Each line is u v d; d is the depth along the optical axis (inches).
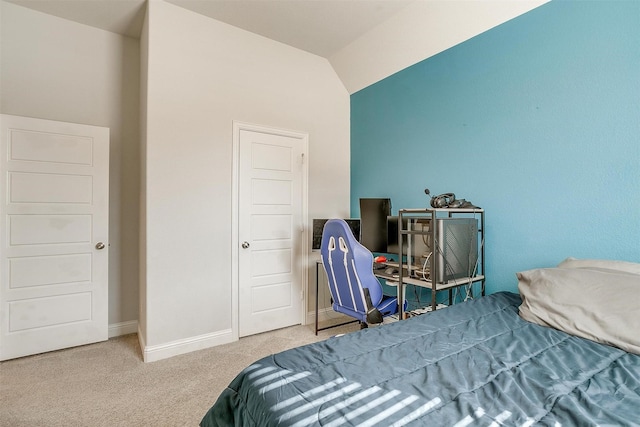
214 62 109.1
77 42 111.8
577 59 75.6
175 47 101.4
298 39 122.8
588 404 33.6
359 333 55.1
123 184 120.2
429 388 37.2
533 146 83.8
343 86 145.5
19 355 96.9
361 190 140.6
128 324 120.3
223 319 109.9
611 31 70.4
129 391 78.5
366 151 137.9
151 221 96.8
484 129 94.8
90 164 109.2
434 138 109.4
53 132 103.4
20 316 97.6
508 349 48.7
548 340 52.1
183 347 101.5
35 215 100.3
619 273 58.1
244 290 116.3
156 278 97.3
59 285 103.6
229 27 112.4
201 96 106.3
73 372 88.3
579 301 56.5
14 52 101.7
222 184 110.5
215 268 108.4
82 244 107.5
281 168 126.2
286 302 127.2
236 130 113.8
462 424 30.5
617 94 69.7
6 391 78.2
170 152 100.2
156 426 65.5
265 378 40.1
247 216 117.3
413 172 117.1
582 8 74.6
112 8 103.2
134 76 122.5
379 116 131.3
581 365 43.4
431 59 110.1
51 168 102.9
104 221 111.3
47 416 68.3
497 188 91.7
